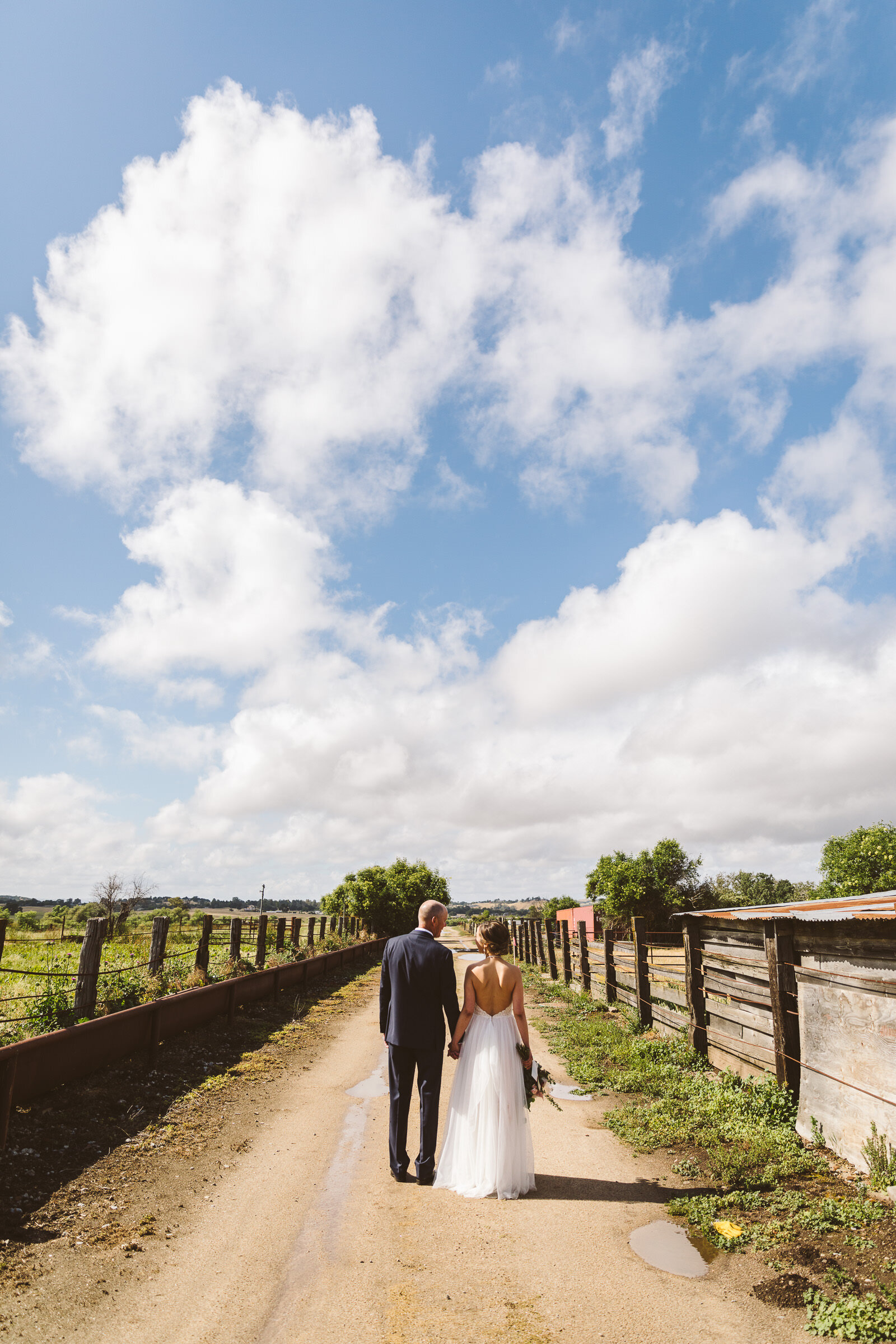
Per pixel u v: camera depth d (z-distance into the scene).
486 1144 4.53
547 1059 8.71
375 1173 4.85
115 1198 4.29
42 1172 4.53
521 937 23.73
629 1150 5.38
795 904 6.92
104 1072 6.54
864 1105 4.77
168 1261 3.59
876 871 26.33
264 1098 6.62
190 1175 4.72
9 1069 4.74
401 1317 3.13
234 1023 9.56
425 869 49.16
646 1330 3.06
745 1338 3.02
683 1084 6.98
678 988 9.56
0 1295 3.19
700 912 7.66
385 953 5.00
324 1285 3.40
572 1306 3.24
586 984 13.88
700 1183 4.71
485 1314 3.16
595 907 41.38
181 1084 6.71
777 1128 5.56
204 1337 2.96
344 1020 11.05
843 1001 5.05
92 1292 3.27
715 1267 3.61
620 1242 3.87
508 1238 3.90
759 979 6.50
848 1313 3.14
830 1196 4.39
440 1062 4.80
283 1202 4.35
